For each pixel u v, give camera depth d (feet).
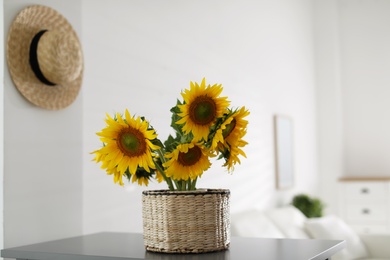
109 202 9.17
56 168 8.04
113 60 9.36
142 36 10.20
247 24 15.01
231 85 13.76
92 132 8.80
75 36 8.36
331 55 21.44
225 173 12.94
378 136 21.95
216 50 13.08
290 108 18.31
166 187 10.84
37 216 7.67
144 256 5.95
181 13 11.58
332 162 21.18
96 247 6.79
